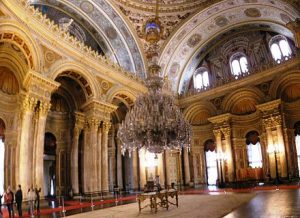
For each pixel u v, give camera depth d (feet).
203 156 80.23
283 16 64.03
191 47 82.84
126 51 75.56
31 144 43.75
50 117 62.85
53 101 64.23
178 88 84.53
